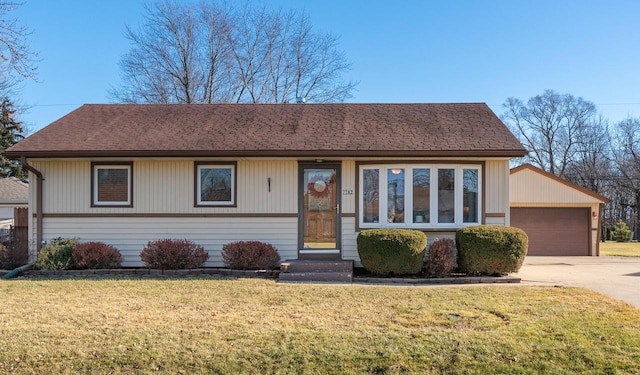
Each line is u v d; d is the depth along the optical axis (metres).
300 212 11.21
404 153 10.65
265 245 10.59
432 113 13.09
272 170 11.27
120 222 11.25
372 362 4.83
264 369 4.71
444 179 11.06
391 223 11.07
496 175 11.06
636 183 36.97
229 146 10.91
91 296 7.79
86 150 10.72
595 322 6.11
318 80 30.03
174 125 12.37
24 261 11.17
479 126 12.01
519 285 9.14
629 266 12.94
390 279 9.61
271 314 6.57
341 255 11.12
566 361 4.82
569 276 10.43
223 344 5.25
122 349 5.11
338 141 11.13
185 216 11.24
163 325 5.96
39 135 11.59
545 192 21.00
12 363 4.80
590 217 20.94
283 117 12.98
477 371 4.65
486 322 6.13
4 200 22.80
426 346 5.18
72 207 11.25
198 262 10.55
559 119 42.16
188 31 28.41
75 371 4.68
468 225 11.02
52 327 5.86
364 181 11.20
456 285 9.19
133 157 10.95
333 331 5.72
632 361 4.80
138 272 10.20
